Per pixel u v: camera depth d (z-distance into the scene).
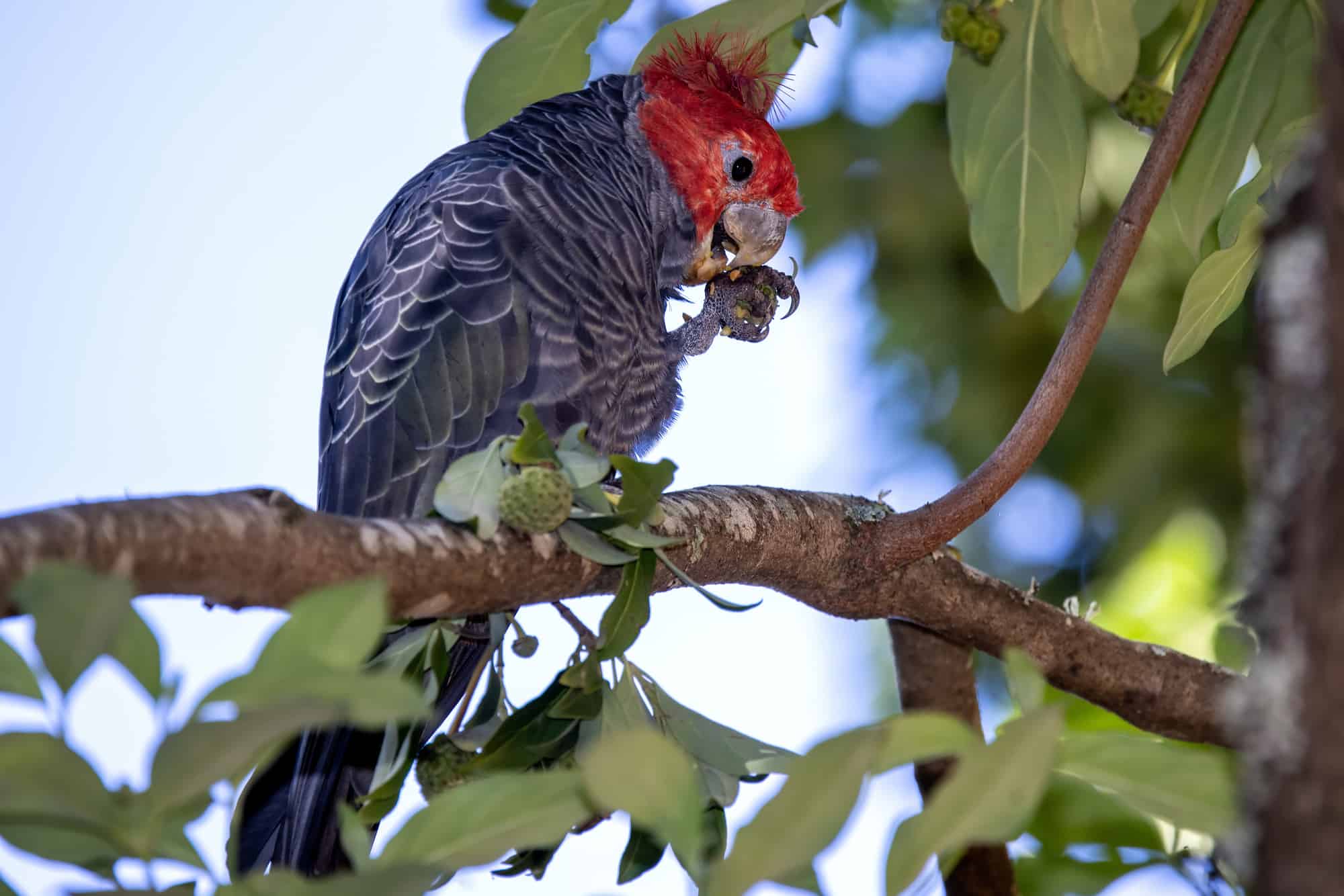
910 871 2.73
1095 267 5.86
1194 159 6.59
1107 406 11.44
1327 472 2.28
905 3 11.57
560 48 6.98
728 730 5.00
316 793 5.77
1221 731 6.08
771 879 2.74
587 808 2.99
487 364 6.78
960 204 11.79
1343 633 2.27
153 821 2.57
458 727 5.18
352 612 2.61
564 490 4.21
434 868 2.77
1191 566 10.91
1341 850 2.27
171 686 2.56
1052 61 6.67
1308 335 2.31
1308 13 6.33
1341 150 2.26
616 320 7.48
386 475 6.54
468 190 7.22
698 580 5.43
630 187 8.33
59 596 2.41
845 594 5.91
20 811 2.56
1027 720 2.68
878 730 2.69
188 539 3.32
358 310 7.20
